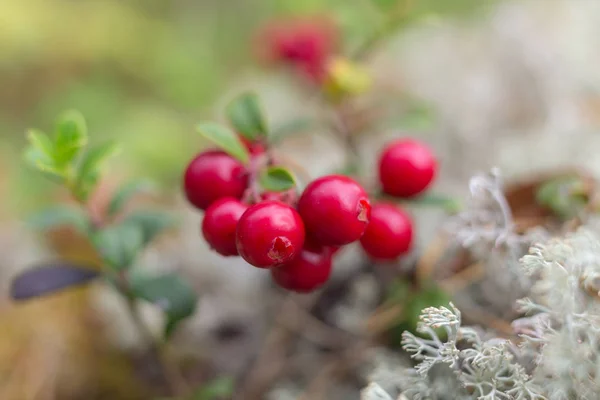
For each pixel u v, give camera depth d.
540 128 0.22
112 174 0.25
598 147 0.21
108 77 0.32
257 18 0.34
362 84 0.20
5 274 0.21
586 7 0.27
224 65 0.33
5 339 0.20
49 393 0.19
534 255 0.16
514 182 0.19
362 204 0.15
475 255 0.18
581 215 0.18
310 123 0.19
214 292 0.20
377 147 0.22
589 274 0.15
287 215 0.15
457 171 0.22
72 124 0.16
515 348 0.16
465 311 0.18
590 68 0.24
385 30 0.20
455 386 0.16
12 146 0.29
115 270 0.17
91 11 0.33
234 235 0.15
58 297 0.20
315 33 0.21
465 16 0.30
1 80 0.31
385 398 0.16
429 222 0.20
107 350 0.20
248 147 0.16
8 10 0.31
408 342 0.16
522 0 0.28
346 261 0.20
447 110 0.24
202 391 0.17
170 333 0.17
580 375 0.15
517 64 0.25
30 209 0.25
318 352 0.19
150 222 0.18
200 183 0.16
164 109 0.31
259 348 0.19
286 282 0.16
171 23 0.35
